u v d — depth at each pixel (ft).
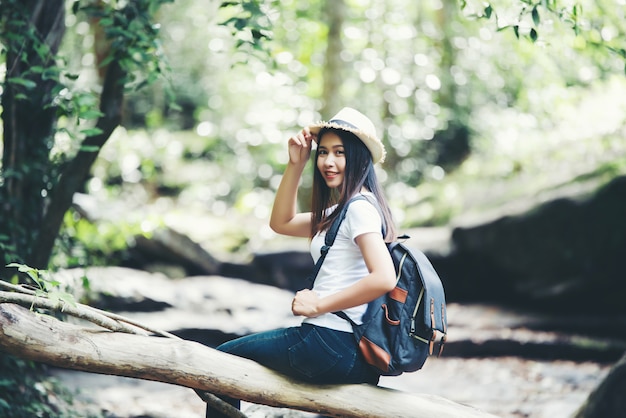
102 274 20.39
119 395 16.31
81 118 12.42
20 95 12.39
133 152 34.45
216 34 34.63
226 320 21.24
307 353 8.59
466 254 25.54
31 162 14.05
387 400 8.79
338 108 31.24
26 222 14.11
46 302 8.27
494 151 33.35
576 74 22.48
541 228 23.82
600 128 27.91
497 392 18.20
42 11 13.64
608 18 15.06
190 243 25.26
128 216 19.58
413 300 8.55
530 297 24.08
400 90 34.47
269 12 13.37
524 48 23.86
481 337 21.48
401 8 35.17
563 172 25.63
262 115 35.60
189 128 40.34
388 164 35.50
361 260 8.65
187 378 8.56
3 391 13.34
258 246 27.48
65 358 8.19
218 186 35.76
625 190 22.68
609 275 22.82
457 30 35.12
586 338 21.61
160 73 13.52
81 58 28.30
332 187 8.94
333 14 31.14
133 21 13.23
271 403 8.73
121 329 8.66
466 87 36.11
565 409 16.66
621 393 11.91
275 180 35.09
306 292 8.30
